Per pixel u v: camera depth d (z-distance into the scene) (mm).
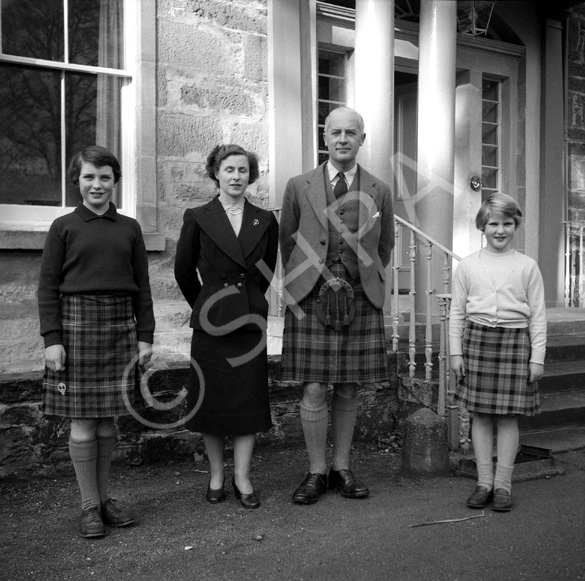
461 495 3711
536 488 3812
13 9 4703
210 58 5211
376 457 4523
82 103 4922
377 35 5633
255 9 5387
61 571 2795
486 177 7531
